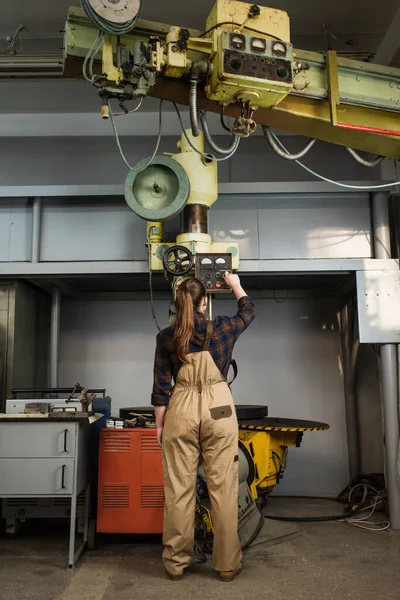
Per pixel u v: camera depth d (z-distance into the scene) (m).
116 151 4.80
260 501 3.55
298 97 2.57
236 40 2.27
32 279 4.12
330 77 2.55
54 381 4.43
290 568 2.74
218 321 2.67
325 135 2.76
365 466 4.65
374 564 2.80
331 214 3.76
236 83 2.27
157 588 2.47
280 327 4.92
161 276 3.75
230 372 4.88
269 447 3.50
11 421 2.85
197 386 2.55
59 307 4.54
